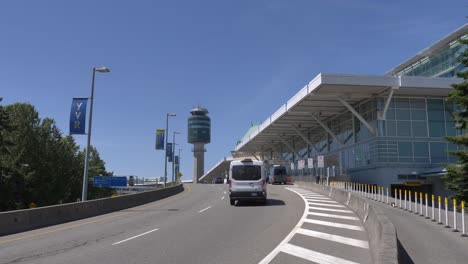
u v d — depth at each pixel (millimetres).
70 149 76000
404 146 44750
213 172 139500
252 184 24078
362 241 11336
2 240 13312
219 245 11016
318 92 44656
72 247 11414
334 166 54219
